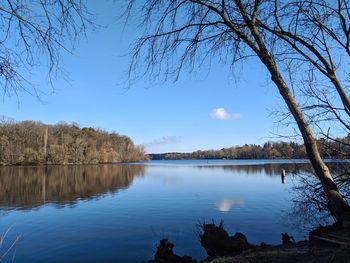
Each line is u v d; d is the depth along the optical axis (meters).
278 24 8.05
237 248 10.98
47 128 115.25
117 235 16.64
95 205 26.30
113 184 45.38
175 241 15.11
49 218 21.17
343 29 7.71
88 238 16.19
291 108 7.64
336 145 10.09
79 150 123.19
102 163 134.88
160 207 24.58
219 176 57.78
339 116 9.27
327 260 6.03
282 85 7.62
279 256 7.00
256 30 7.66
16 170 80.25
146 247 14.62
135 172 75.06
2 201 29.06
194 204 25.66
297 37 7.99
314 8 7.99
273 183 41.75
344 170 9.93
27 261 13.02
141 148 193.38
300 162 11.95
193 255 12.93
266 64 7.70
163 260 11.57
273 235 15.55
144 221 19.72
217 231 12.03
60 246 14.86
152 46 7.84
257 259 7.11
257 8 7.56
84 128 143.00
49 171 77.62
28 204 27.27
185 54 8.12
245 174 62.06
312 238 7.74
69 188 40.25
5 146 103.81
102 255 13.66
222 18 7.73
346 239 6.78
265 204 24.81
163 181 49.19
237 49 8.45
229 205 24.83
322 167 7.62
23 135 109.44
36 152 108.88
